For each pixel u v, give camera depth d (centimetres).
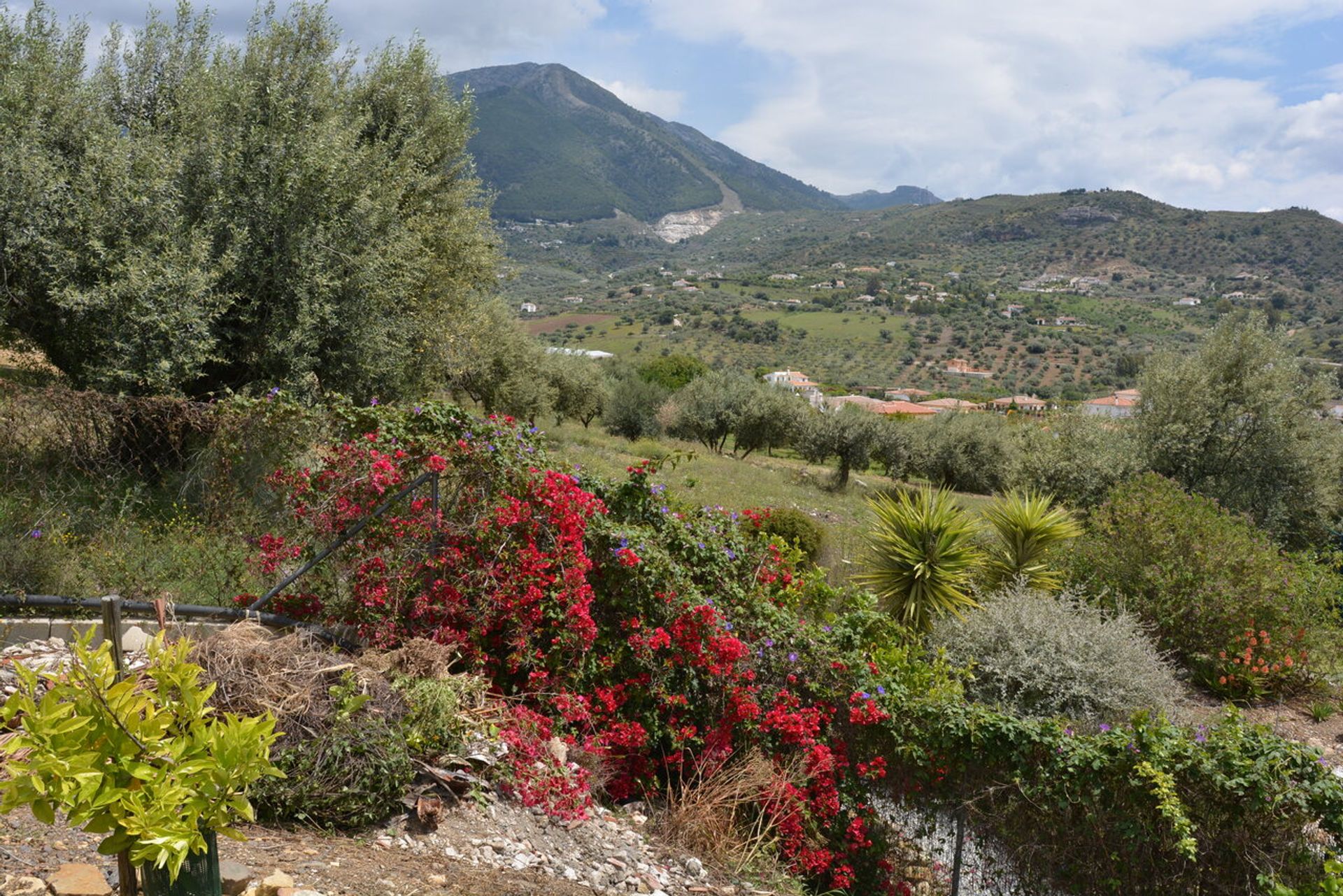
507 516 558
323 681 404
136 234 872
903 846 555
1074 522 1105
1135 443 1794
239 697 370
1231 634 988
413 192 1294
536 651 545
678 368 5822
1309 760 472
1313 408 1741
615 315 15312
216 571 548
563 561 561
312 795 362
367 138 1254
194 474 589
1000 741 519
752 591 646
